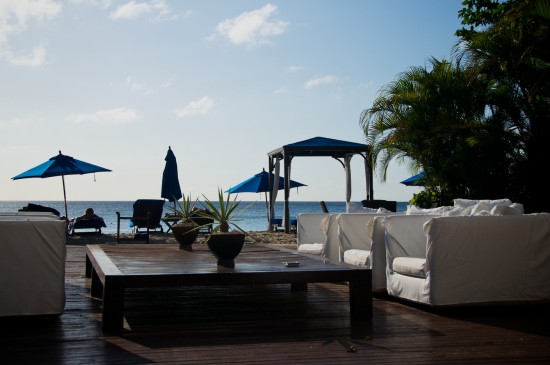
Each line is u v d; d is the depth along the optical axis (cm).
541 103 803
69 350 337
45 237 410
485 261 464
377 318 439
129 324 414
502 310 475
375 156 1008
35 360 314
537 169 812
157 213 1255
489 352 332
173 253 578
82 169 1353
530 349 340
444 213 539
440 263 457
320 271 418
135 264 457
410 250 533
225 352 332
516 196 841
